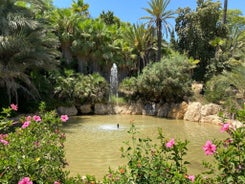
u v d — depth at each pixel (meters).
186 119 19.78
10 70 16.52
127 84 25.36
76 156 9.30
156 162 3.00
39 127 4.09
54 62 19.05
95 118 20.44
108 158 9.07
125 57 29.03
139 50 30.25
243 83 20.09
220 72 26.55
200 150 10.16
